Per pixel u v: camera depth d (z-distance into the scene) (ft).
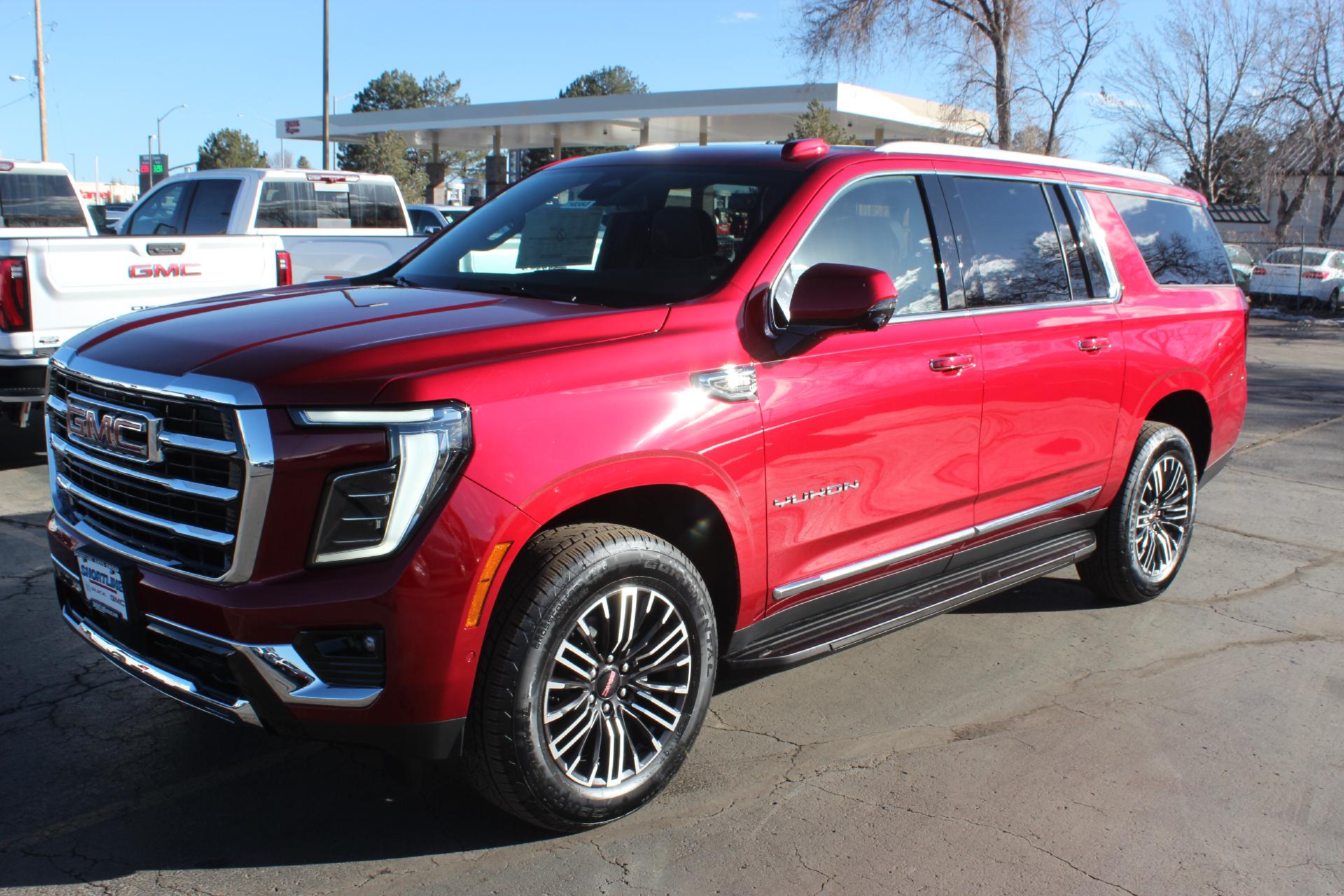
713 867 9.70
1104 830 10.61
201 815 10.28
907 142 13.50
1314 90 101.76
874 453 11.96
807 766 11.68
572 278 12.01
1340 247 94.89
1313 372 48.75
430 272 13.04
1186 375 16.88
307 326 9.85
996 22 94.17
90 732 11.85
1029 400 13.91
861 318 10.62
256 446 8.46
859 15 95.50
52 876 9.20
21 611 15.16
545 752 9.49
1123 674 14.60
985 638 15.79
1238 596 18.10
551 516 9.21
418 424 8.57
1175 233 17.58
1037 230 14.65
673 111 114.62
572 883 9.37
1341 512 23.93
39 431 27.48
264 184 35.04
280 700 8.63
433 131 143.23
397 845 9.87
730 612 11.25
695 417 10.20
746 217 11.71
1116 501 16.39
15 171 32.45
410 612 8.59
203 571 8.87
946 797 11.11
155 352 9.50
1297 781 11.75
